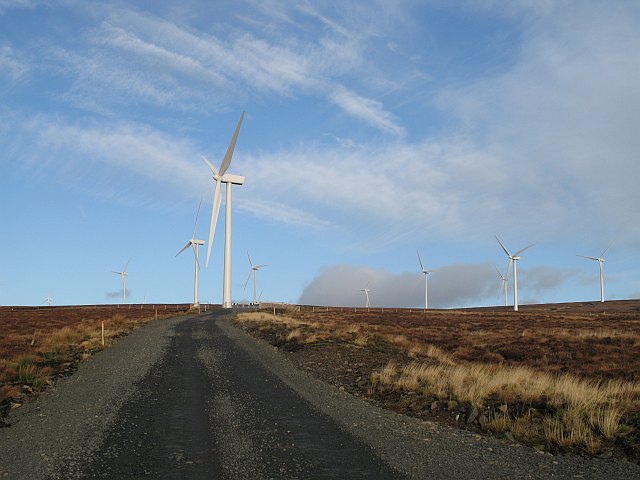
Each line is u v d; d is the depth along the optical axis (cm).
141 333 4147
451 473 930
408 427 1295
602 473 941
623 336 4281
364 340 3102
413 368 2041
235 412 1456
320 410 1489
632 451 1063
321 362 2473
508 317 8675
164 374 2153
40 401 1645
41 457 1029
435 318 7912
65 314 7225
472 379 1830
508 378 1789
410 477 906
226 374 2167
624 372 2450
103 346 3183
